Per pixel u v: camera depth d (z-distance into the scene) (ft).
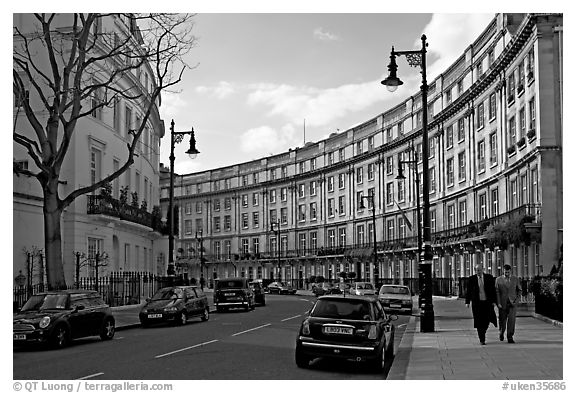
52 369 43.37
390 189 220.23
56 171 75.05
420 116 197.36
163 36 81.05
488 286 56.08
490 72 136.56
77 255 100.37
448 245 164.35
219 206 325.01
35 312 57.88
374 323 43.65
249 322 89.92
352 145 248.11
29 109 74.95
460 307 125.80
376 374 42.47
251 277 303.89
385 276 220.43
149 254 153.28
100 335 63.52
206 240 327.67
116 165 129.08
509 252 127.54
